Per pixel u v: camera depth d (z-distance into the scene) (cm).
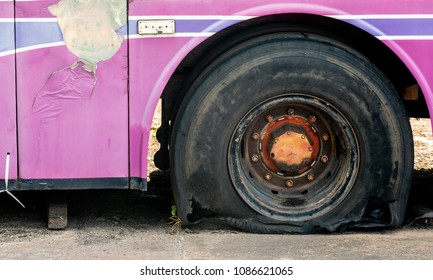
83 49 378
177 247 380
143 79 382
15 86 378
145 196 481
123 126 385
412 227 418
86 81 381
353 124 392
